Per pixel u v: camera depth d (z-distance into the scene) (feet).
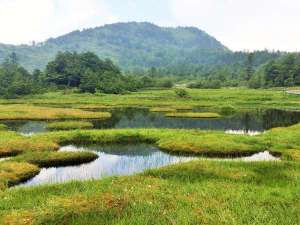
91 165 106.52
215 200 56.49
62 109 273.13
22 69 627.05
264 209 51.60
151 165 105.81
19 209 54.49
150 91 564.71
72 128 188.55
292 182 70.23
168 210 51.49
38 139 138.51
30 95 460.96
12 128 187.52
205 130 174.29
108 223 47.01
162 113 273.54
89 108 318.45
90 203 55.01
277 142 133.39
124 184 67.31
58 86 569.64
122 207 53.11
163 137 146.20
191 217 47.88
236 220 46.85
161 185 66.85
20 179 88.28
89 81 524.93
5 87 492.13
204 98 414.00
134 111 289.74
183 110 301.02
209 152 122.01
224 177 75.77
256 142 134.72
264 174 78.69
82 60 629.10
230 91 531.09
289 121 224.33
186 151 124.47
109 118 238.68
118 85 526.98
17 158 106.42
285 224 45.52
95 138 145.69
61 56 615.57
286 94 449.06
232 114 267.18
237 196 58.44
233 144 127.24
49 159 107.14
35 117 231.09
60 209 52.16
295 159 105.60
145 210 51.19
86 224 46.93
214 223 45.91
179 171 80.18
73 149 129.80
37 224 47.52
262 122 219.20
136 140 146.41
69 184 69.26
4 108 275.80
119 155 120.67
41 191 65.41
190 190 63.21
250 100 394.52
